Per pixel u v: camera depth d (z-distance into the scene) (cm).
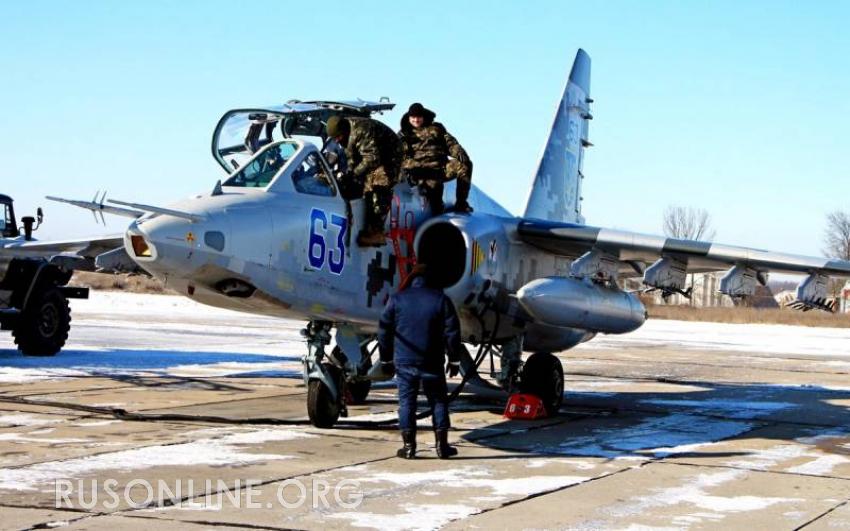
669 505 747
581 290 1271
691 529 677
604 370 2123
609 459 945
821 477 880
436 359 933
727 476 872
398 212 1183
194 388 1482
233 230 975
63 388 1416
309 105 1237
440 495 757
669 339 3594
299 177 1077
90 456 876
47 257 1936
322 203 1080
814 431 1199
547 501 746
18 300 1875
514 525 669
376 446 987
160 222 938
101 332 2689
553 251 1415
